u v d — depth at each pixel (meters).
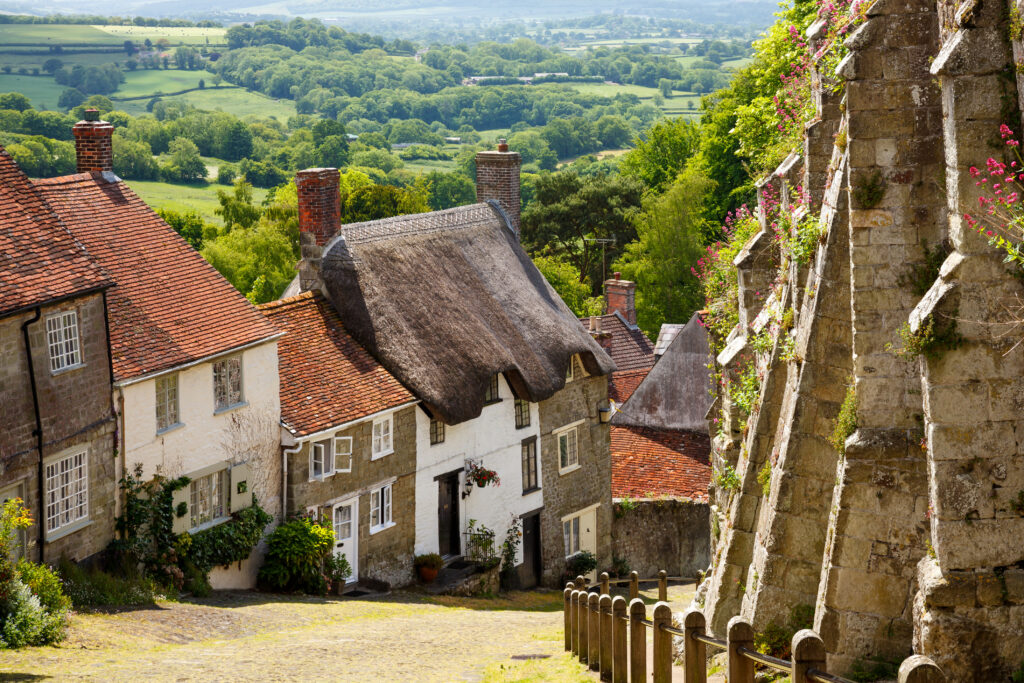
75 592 21.97
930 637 10.76
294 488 29.02
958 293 10.49
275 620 23.64
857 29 12.32
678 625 12.44
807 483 13.87
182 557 25.72
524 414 36.22
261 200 121.38
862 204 12.42
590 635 15.54
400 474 31.72
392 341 32.31
